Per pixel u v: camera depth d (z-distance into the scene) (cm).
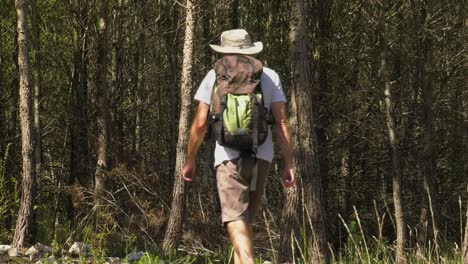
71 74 2620
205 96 554
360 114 2592
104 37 2269
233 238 543
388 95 2273
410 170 2656
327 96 2502
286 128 552
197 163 2198
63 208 2444
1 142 2281
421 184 2622
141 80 2686
